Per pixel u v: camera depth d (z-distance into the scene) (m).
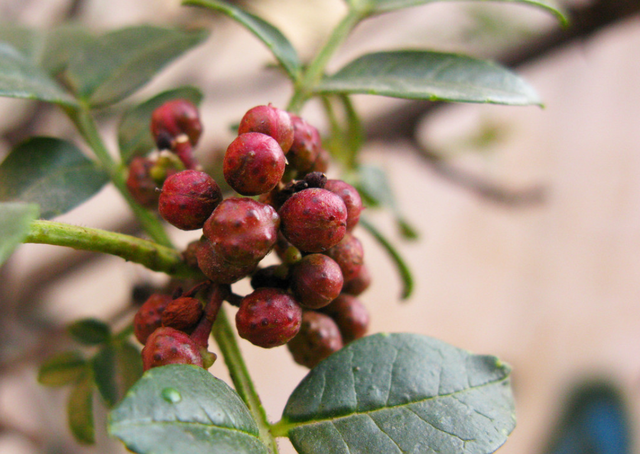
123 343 0.10
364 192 0.12
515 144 0.27
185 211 0.07
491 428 0.07
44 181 0.09
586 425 0.26
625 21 0.14
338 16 0.18
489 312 0.27
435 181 0.27
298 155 0.08
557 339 0.27
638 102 0.28
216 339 0.08
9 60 0.09
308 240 0.07
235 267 0.07
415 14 0.21
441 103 0.16
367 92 0.08
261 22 0.09
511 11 0.16
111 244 0.08
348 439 0.07
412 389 0.08
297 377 0.24
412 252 0.27
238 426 0.07
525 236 0.28
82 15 0.17
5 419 0.16
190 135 0.09
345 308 0.09
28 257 0.18
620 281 0.28
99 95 0.10
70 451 0.17
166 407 0.06
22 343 0.15
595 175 0.28
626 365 0.27
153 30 0.10
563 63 0.27
